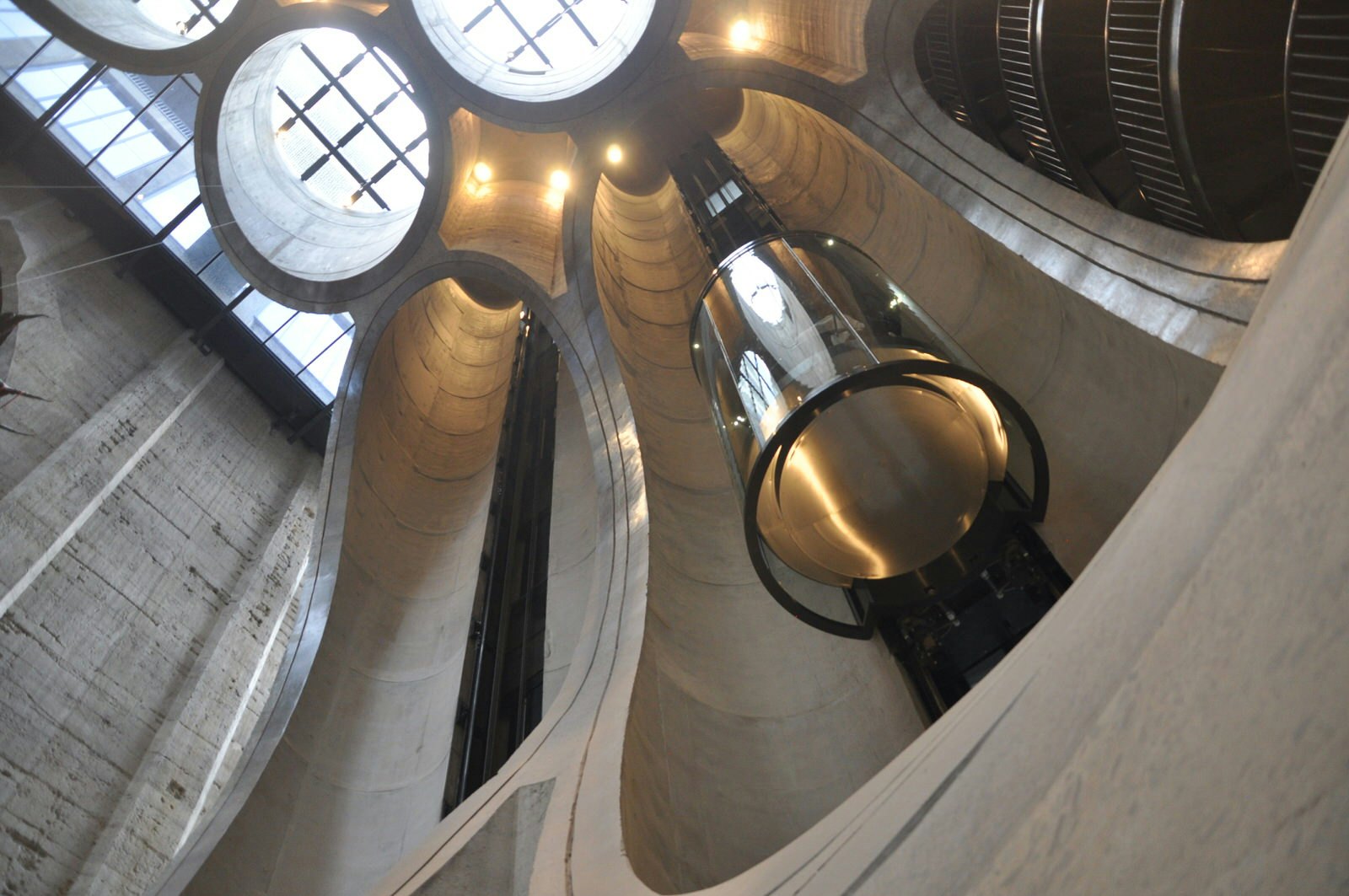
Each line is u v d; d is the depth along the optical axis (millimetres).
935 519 6531
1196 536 1069
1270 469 877
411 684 10281
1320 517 708
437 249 12781
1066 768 1042
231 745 14195
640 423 10266
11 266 15125
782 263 7512
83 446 14688
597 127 12000
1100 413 7000
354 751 9391
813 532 6688
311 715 9359
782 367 6672
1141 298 5938
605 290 12406
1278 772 605
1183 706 830
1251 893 548
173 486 15930
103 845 11914
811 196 13094
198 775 13453
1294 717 619
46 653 12844
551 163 16297
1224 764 700
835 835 2447
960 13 9531
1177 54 6156
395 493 12391
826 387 6113
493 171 16328
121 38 12227
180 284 17422
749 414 6719
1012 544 6840
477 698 9508
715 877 5805
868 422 6258
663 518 9062
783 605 6750
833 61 10703
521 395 15125
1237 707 722
